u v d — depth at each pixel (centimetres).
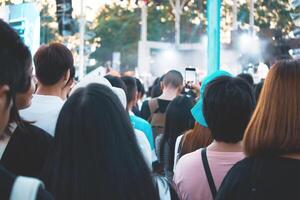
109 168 208
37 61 338
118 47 3002
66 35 1080
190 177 294
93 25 2356
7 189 141
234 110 286
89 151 210
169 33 2809
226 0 1898
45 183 214
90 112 213
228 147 295
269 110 229
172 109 528
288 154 226
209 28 729
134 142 219
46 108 329
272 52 1149
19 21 558
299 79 229
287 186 219
